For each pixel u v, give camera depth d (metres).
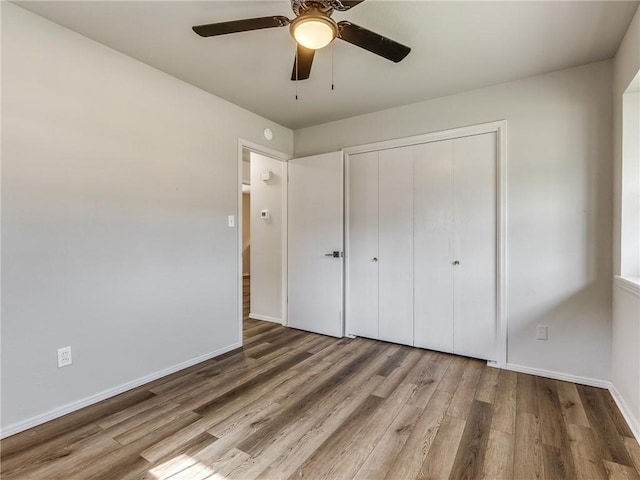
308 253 3.74
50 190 1.96
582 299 2.44
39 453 1.67
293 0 1.54
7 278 1.80
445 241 3.01
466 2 1.79
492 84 2.74
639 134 2.09
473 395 2.27
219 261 3.03
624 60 2.07
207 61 2.43
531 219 2.60
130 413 2.04
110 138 2.25
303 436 1.82
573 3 1.79
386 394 2.29
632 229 2.11
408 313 3.22
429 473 1.54
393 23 1.97
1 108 1.78
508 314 2.69
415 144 3.15
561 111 2.50
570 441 1.76
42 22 1.93
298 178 3.82
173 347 2.65
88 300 2.14
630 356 1.94
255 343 3.36
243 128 3.29
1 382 1.79
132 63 2.38
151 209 2.49
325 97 3.02
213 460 1.62
